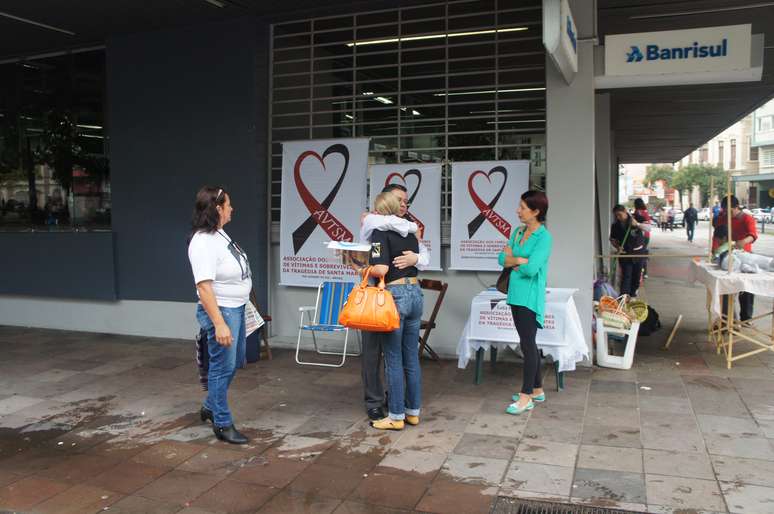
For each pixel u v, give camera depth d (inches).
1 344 297.7
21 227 339.3
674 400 203.3
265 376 242.1
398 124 274.7
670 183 2667.3
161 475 156.9
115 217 310.0
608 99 420.2
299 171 279.4
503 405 202.7
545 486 145.8
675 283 521.3
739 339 285.0
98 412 203.8
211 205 169.5
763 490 140.9
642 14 301.0
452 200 257.4
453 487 146.9
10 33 299.4
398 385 181.8
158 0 255.9
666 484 144.9
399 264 176.1
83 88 323.3
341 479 152.6
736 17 307.1
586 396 209.6
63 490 149.7
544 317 211.0
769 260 248.7
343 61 323.0
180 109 293.1
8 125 340.8
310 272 280.1
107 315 318.0
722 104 518.6
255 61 280.4
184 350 283.0
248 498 144.1
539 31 298.8
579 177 241.0
